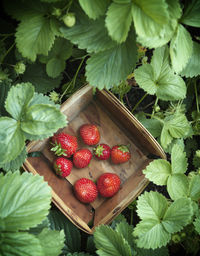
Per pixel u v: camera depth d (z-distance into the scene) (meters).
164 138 0.47
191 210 0.39
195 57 0.42
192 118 0.55
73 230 0.47
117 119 0.50
